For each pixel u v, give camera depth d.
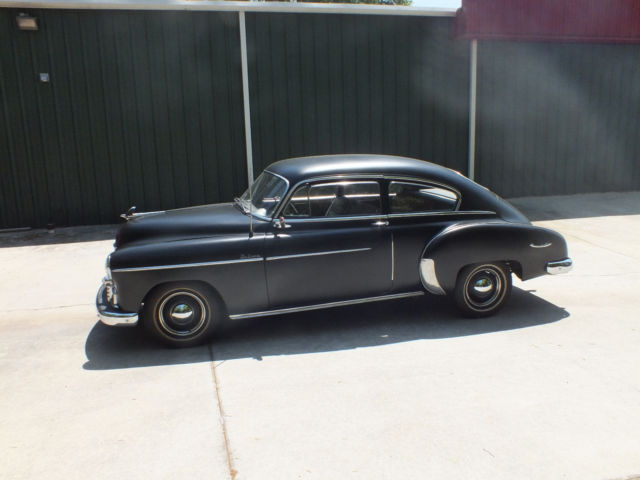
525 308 5.75
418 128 11.00
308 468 3.18
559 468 3.15
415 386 4.11
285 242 4.85
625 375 4.26
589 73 11.63
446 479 3.07
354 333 5.16
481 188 5.49
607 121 11.97
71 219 9.91
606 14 10.70
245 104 10.12
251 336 5.14
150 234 4.93
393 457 3.26
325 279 5.00
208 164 10.25
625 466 3.16
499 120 11.35
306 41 10.20
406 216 5.18
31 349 4.93
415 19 10.57
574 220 9.91
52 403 3.96
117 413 3.81
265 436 3.50
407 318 5.52
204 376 4.34
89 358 4.72
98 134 9.74
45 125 9.53
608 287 6.40
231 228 4.89
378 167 5.17
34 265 7.67
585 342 4.88
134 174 10.00
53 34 9.30
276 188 5.09
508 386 4.10
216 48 9.91
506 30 10.36
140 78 9.73
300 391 4.07
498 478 3.07
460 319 5.46
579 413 3.72
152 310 4.73
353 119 10.67
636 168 12.37
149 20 9.60
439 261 5.12
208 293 4.82
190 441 3.46
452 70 10.92
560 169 11.92
